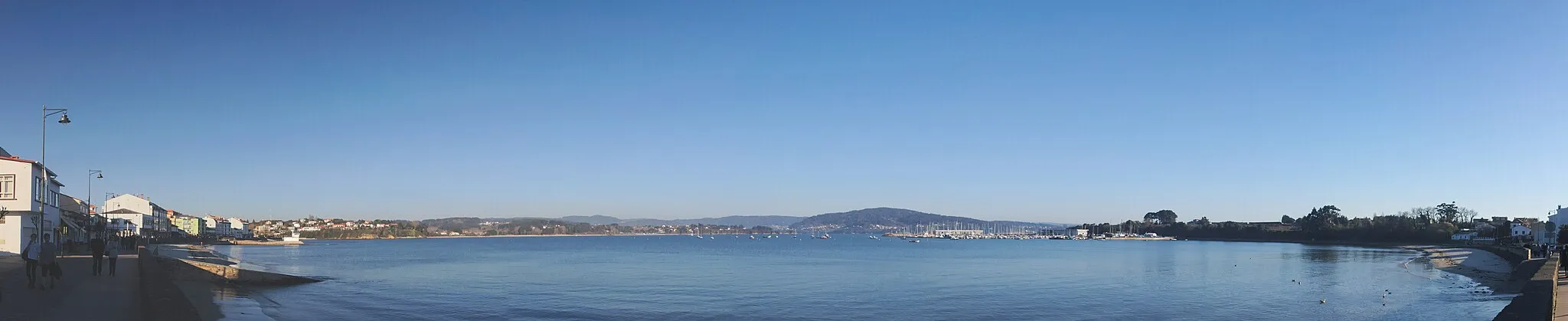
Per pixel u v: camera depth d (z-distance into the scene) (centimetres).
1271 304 5166
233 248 18875
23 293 3316
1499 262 10994
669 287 6500
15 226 7256
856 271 9212
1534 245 13612
